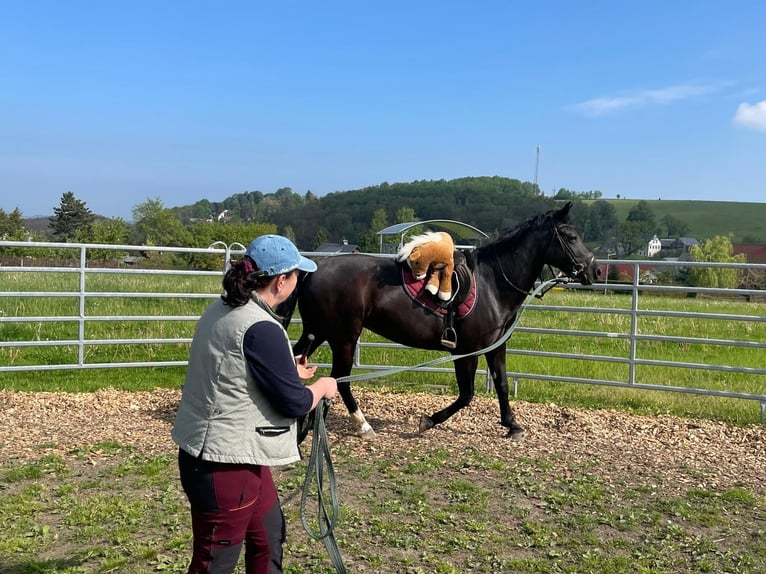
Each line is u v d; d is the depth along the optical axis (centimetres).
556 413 705
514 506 451
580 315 1348
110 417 649
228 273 241
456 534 403
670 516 443
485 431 634
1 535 383
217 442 233
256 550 258
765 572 366
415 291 557
